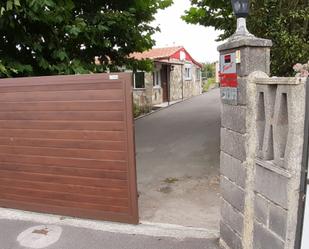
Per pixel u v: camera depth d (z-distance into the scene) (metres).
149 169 6.54
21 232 4.13
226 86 3.14
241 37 2.82
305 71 4.20
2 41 6.16
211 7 8.16
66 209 4.53
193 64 26.23
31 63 6.48
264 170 2.66
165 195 5.13
